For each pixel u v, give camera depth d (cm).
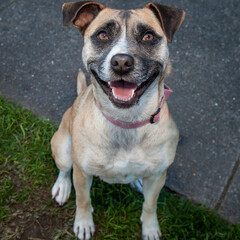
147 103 66
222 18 127
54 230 86
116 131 69
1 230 84
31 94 111
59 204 91
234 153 104
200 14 127
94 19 68
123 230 89
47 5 127
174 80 116
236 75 118
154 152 71
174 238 88
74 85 114
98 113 69
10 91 111
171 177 100
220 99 113
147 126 69
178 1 128
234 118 110
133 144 70
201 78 117
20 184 93
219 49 122
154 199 81
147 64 62
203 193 98
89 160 72
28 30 122
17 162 96
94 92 69
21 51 118
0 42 119
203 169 101
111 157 71
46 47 120
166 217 93
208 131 108
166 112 72
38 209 89
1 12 125
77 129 73
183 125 108
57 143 87
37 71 115
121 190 96
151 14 67
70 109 85
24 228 85
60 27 123
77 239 86
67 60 118
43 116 108
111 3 126
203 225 92
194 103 112
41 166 96
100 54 64
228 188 98
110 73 60
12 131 102
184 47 121
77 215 86
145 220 86
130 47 61
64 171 90
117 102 62
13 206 88
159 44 65
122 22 63
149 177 77
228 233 90
